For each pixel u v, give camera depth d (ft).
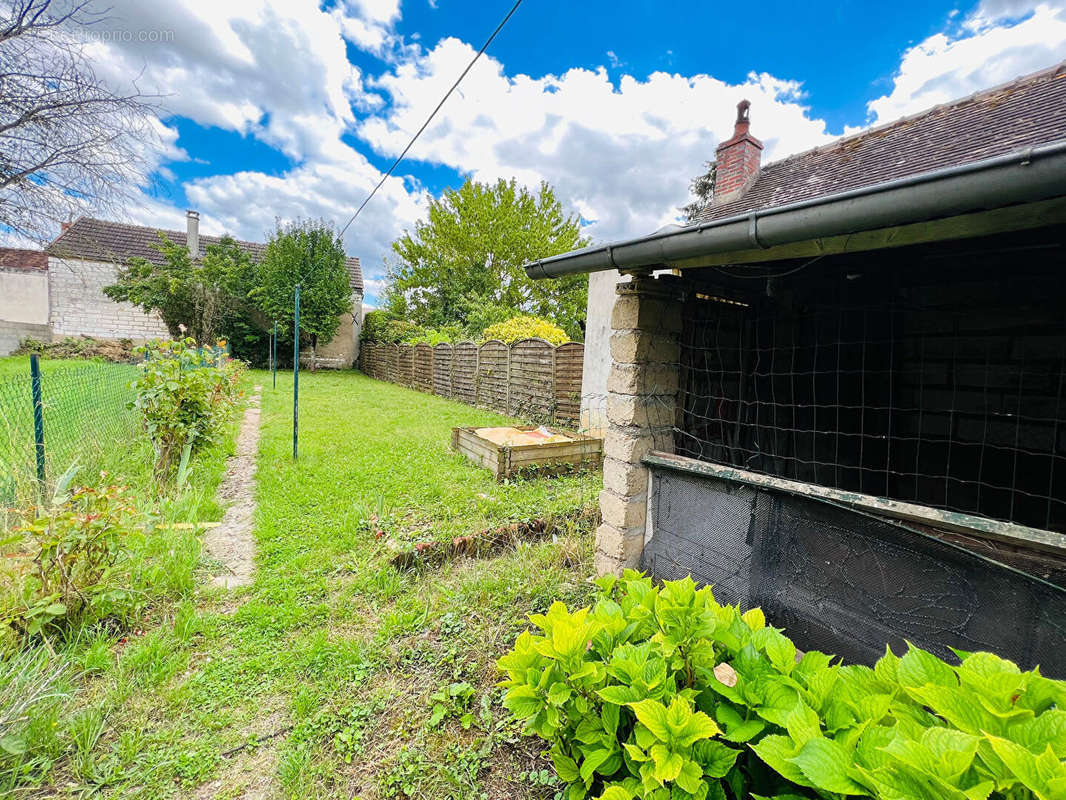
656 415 8.27
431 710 5.98
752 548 6.43
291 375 55.06
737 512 6.64
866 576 5.31
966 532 4.69
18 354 52.16
